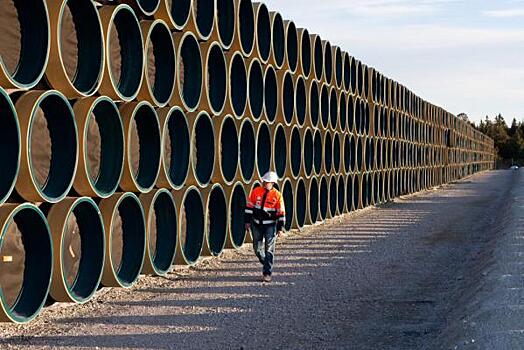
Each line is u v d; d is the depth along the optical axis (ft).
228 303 36.22
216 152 50.03
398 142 118.62
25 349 27.30
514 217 71.26
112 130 37.24
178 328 30.96
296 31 67.46
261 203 42.93
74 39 34.65
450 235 68.08
